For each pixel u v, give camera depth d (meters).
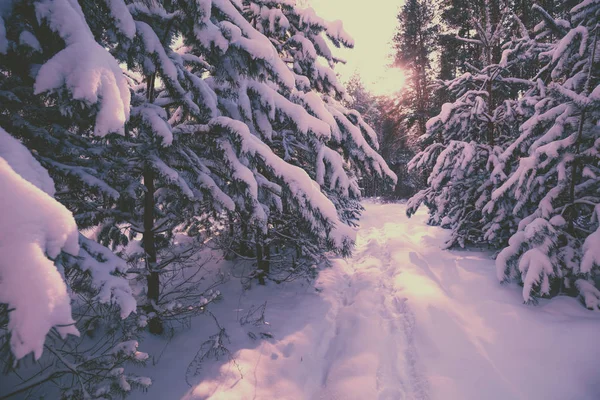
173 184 3.29
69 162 2.71
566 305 4.20
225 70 3.46
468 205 8.04
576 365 3.12
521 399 2.86
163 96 3.74
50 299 1.02
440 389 3.07
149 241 3.73
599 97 3.77
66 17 1.64
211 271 6.62
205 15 2.68
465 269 6.29
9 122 2.22
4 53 1.70
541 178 4.90
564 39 4.89
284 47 5.60
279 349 3.94
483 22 10.90
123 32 2.28
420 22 20.39
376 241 10.26
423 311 4.59
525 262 4.45
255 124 4.67
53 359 2.81
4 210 1.04
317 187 4.20
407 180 28.67
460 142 7.84
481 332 4.00
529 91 6.89
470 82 8.48
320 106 4.95
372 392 3.16
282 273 6.89
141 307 3.64
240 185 3.27
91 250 2.16
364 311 5.05
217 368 3.37
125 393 1.98
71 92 1.50
